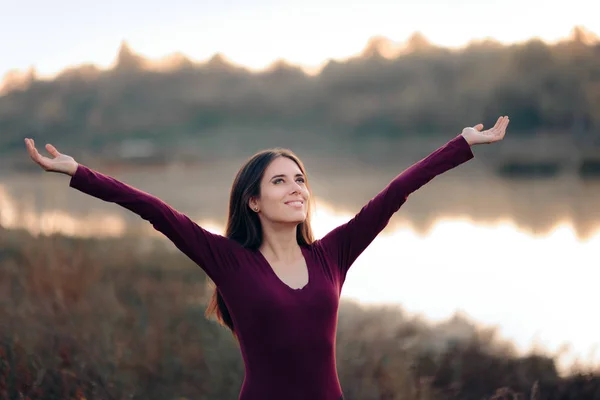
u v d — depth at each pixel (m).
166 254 10.80
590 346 6.89
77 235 11.97
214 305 3.24
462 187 32.75
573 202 24.16
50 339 5.18
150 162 81.25
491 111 78.81
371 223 3.13
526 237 15.85
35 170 64.31
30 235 10.22
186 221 2.89
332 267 3.04
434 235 16.38
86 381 4.59
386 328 7.45
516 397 4.76
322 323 2.86
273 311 2.79
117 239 12.07
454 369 5.79
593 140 61.59
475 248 14.31
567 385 5.29
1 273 7.45
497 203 24.52
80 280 7.48
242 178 3.02
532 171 43.81
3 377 4.20
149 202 2.81
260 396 2.81
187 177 52.00
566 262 12.46
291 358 2.79
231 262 2.90
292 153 3.08
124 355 5.48
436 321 7.99
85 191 2.77
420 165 3.20
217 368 5.62
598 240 15.04
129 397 4.77
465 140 3.22
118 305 6.94
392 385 5.38
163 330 6.36
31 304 6.19
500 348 6.41
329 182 38.38
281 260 2.97
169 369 5.50
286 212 2.92
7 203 20.59
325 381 2.85
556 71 73.88
